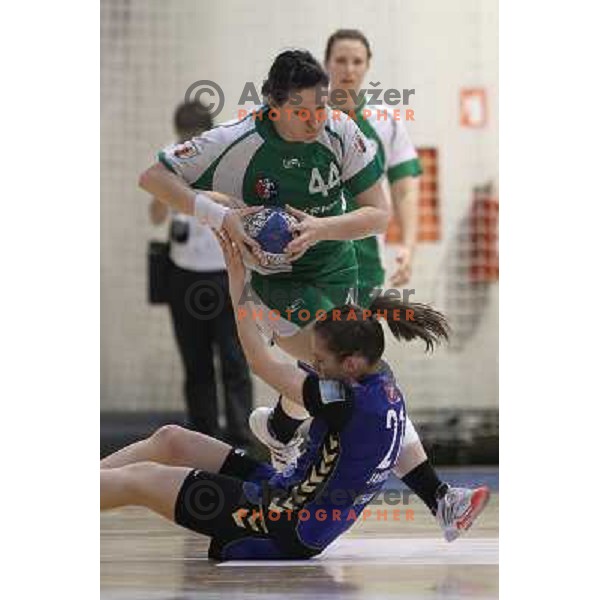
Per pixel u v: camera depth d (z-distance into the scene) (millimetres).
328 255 10227
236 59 10812
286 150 9891
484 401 12789
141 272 13062
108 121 11336
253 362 9594
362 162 10000
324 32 10797
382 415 9219
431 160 11711
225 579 8812
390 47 11008
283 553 9438
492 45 11242
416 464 10141
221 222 9828
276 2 10758
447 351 12703
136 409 13727
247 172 9953
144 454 9969
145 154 11477
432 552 9891
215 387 11969
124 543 10477
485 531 10758
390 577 8930
